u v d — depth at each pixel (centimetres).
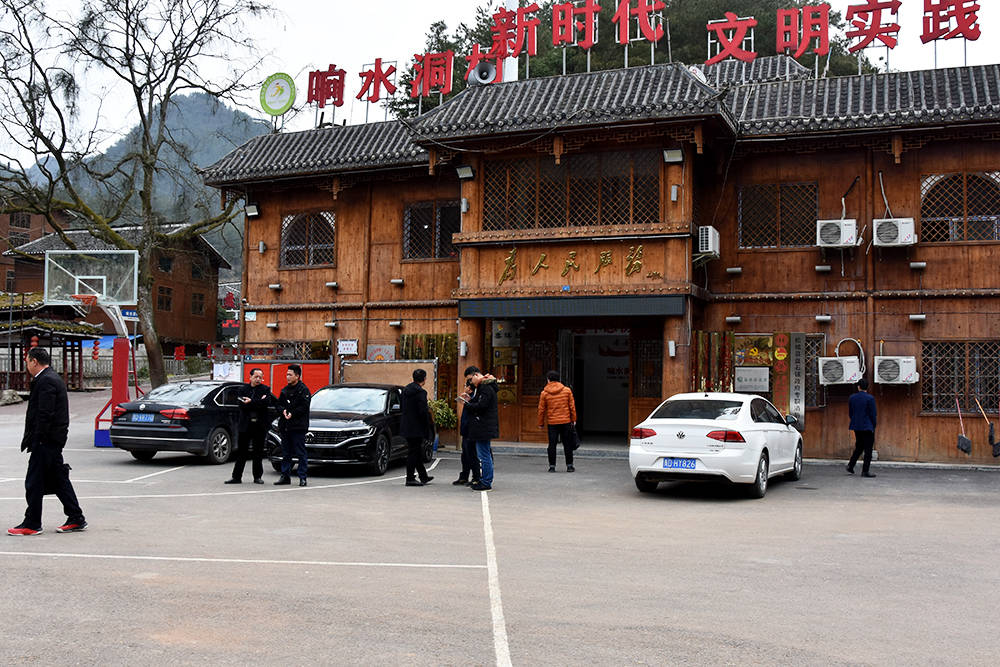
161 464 1630
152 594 639
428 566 750
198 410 1605
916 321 1716
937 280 1714
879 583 699
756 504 1177
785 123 1711
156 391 1698
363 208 2159
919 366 1712
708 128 1706
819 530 962
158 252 5153
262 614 588
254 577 699
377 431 1498
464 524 986
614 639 538
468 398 1453
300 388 1341
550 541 880
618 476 1505
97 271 2245
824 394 1759
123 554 787
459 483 1361
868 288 1747
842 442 1748
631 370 1948
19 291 5803
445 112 1889
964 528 978
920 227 1723
